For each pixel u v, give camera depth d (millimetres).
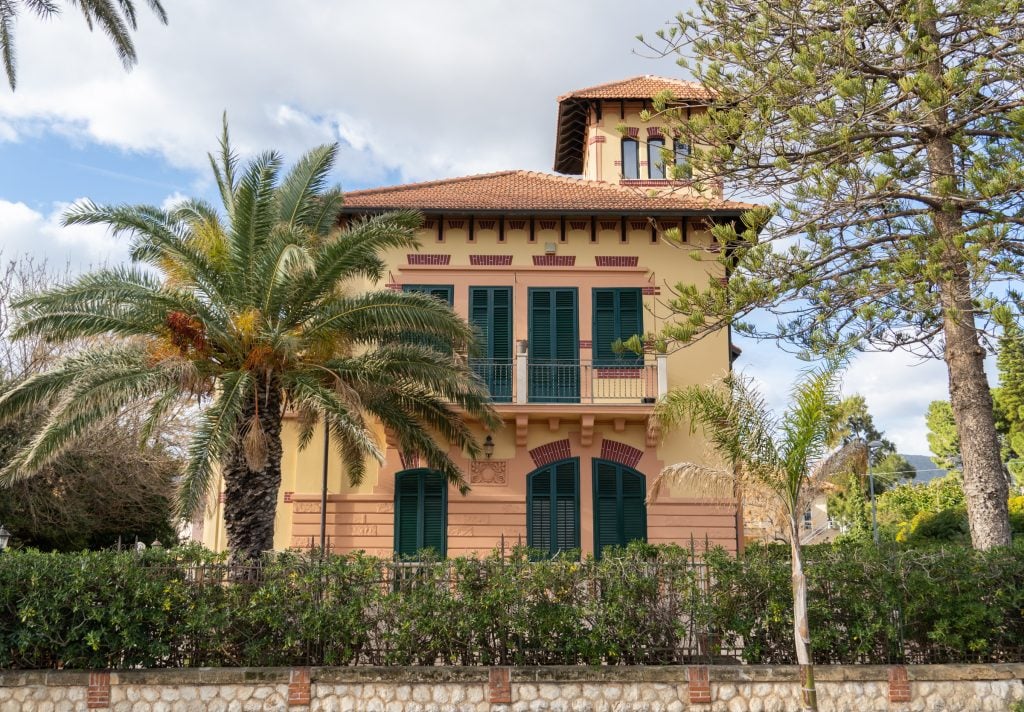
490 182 22266
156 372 13320
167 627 11438
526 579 11578
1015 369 33312
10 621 11367
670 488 19000
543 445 19219
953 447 42938
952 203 12867
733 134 13484
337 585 11578
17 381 20719
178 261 14195
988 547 12789
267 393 14141
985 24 12734
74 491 21203
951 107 12664
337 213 17031
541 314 19891
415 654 11492
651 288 19891
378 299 14453
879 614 11422
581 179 22688
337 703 11078
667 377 19344
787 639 11438
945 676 11148
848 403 11016
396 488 18922
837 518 41344
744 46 13508
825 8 13156
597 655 11312
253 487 14031
